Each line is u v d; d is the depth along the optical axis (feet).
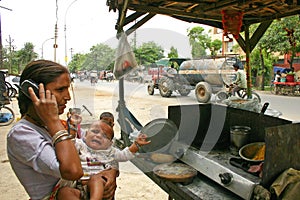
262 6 10.25
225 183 5.38
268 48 53.06
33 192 3.71
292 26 43.68
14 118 23.84
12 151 3.61
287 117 23.77
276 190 4.61
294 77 45.62
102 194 4.45
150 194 10.39
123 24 10.44
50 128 3.45
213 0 10.00
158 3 10.43
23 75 3.72
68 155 3.35
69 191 3.96
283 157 5.02
